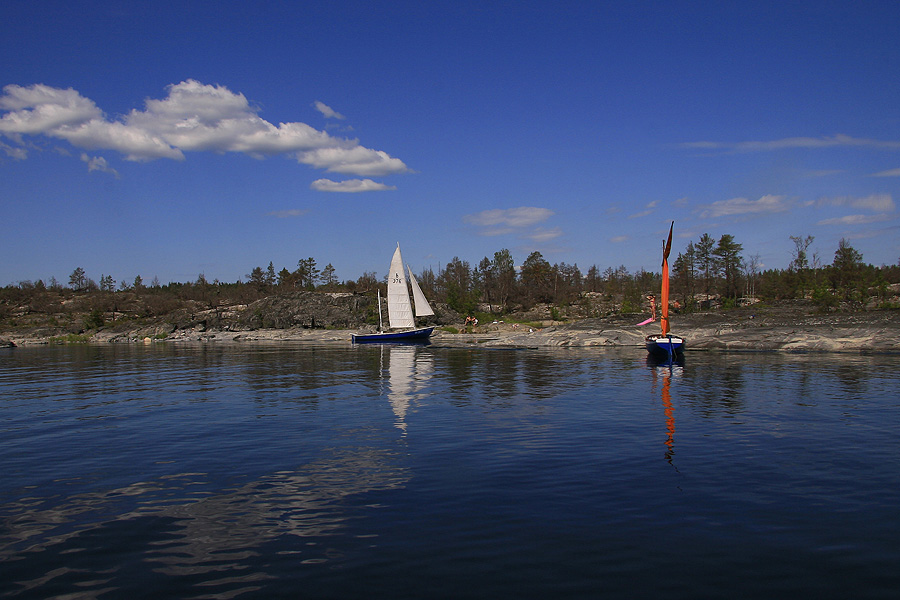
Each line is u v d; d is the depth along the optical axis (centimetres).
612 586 652
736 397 2055
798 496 954
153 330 10444
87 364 4072
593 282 16762
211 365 3838
